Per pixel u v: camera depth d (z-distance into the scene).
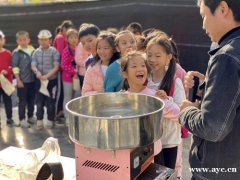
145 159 1.53
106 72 2.55
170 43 2.38
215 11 1.38
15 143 4.19
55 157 1.57
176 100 2.34
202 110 1.33
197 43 5.05
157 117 1.38
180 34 5.14
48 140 1.61
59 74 4.73
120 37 2.67
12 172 1.62
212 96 1.29
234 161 1.41
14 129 4.66
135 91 2.14
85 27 3.33
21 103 4.71
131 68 2.08
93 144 1.31
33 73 4.68
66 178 1.66
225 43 1.37
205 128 1.31
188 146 3.90
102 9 5.62
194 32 5.05
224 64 1.30
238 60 1.29
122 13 5.51
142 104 1.63
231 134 1.39
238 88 1.28
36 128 4.66
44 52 4.59
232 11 1.36
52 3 5.92
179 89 2.36
